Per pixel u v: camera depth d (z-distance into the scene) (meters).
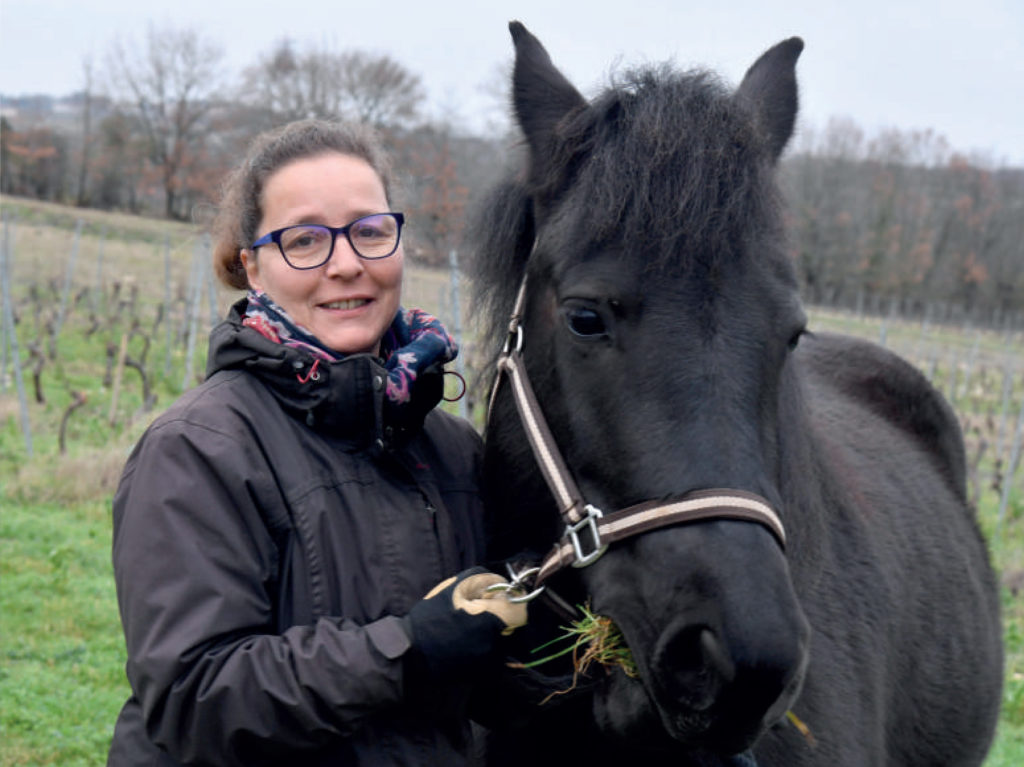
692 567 1.61
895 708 2.74
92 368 15.57
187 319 17.14
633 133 1.83
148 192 52.47
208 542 1.74
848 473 2.98
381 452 1.89
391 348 2.15
